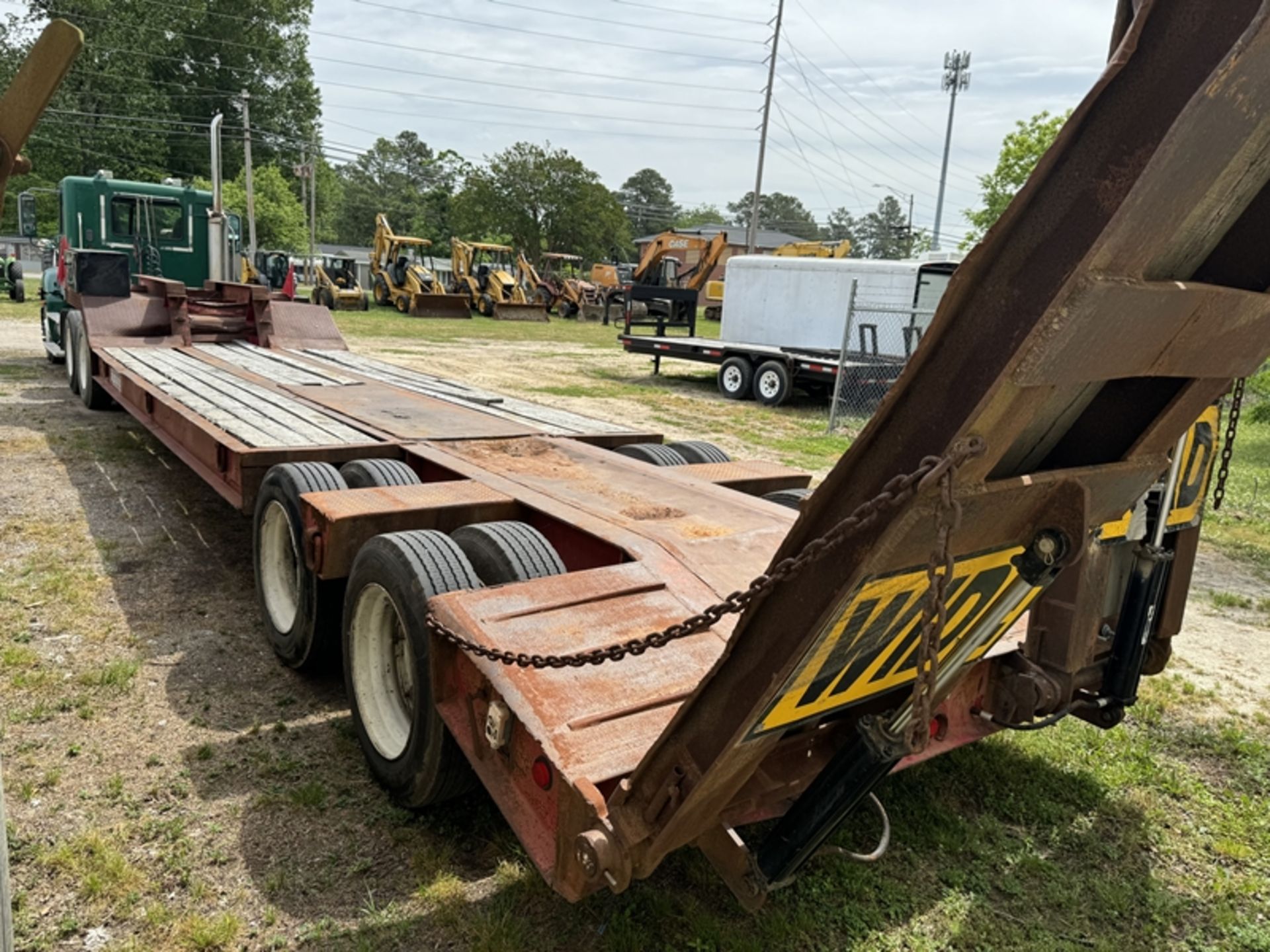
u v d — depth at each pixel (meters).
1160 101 1.27
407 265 30.92
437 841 3.02
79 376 9.97
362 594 3.25
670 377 18.39
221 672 4.14
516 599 2.82
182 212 12.00
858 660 2.03
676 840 2.20
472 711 2.70
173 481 7.19
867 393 14.42
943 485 1.49
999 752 3.87
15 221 36.97
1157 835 3.37
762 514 3.86
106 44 56.19
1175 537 3.42
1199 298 1.53
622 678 2.54
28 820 2.99
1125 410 1.91
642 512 3.74
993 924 2.83
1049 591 3.02
